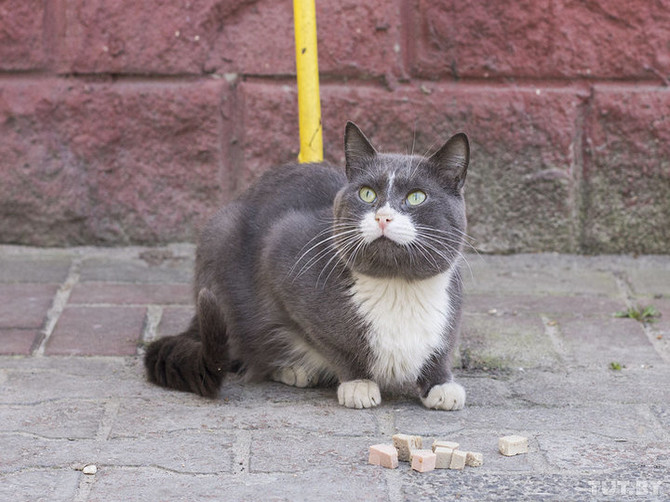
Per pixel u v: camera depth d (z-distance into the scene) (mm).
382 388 3492
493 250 5215
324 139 5070
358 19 4965
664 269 5039
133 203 5176
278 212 3629
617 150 5074
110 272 4832
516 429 3123
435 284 3217
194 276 3814
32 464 2797
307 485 2695
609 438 3059
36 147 5078
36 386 3426
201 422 3131
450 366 3430
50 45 5031
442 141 5082
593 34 4969
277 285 3352
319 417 3197
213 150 5105
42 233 5195
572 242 5227
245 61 5055
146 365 3510
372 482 2721
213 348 3252
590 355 3855
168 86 5047
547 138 5059
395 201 3059
